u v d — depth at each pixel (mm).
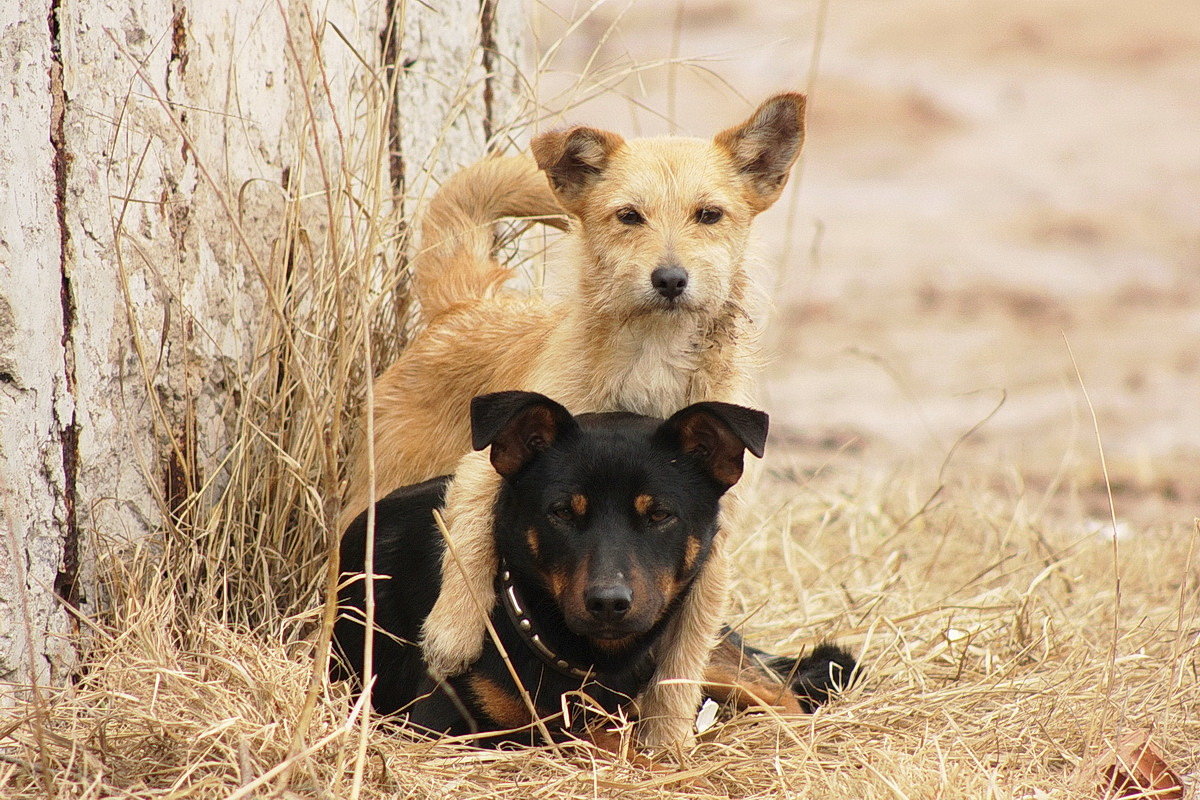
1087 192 32906
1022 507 14727
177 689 8188
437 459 10977
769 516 14500
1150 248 30312
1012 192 33156
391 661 9352
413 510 9727
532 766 8312
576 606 8242
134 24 9344
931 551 14289
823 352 24422
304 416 10445
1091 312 26797
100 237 9055
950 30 40375
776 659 10883
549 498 8555
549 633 8758
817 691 10117
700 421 8750
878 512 15156
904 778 7805
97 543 9078
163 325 9688
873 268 28828
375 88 11422
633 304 9930
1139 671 10172
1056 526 15383
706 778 8367
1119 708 9188
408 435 11125
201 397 10102
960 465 18203
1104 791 8398
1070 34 40469
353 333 10609
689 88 33656
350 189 10594
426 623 8969
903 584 12852
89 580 9039
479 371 10945
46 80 8570
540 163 10539
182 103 9805
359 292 10391
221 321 10305
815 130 35469
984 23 40688
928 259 29406
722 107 32750
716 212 10555
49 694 8391
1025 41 40156
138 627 8727
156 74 9562
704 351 10203
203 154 10047
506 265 13086
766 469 17031
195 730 7621
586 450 8656
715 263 10203
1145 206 32188
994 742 8914
